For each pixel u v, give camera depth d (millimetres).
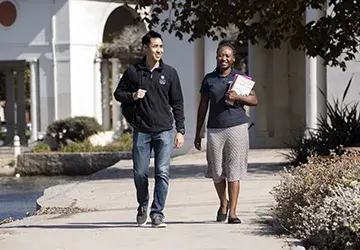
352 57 23719
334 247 10148
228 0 22844
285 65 35000
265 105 34812
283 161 25828
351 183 10828
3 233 12172
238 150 12242
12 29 49250
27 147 47312
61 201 16703
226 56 12266
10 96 52594
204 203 15602
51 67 48656
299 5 23219
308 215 10789
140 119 12000
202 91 12453
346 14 22594
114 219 13594
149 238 11344
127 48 48656
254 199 15750
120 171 25047
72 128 43062
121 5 49875
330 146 22781
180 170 24328
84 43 48812
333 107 27578
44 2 48625
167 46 34219
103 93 49938
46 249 10711
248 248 10406
